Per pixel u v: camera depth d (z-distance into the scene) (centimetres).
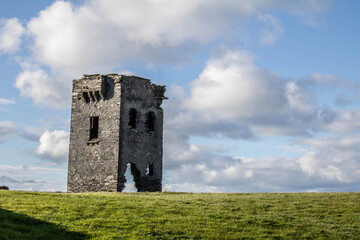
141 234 2752
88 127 5581
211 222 3055
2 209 3072
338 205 3641
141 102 5647
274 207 3581
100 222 2941
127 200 3719
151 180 5647
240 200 3881
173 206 3500
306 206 3622
